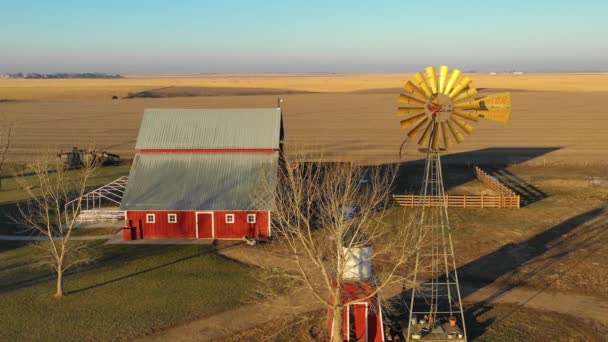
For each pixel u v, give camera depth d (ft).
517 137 334.03
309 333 98.37
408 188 207.00
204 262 134.72
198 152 166.20
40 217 168.76
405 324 99.60
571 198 193.06
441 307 108.88
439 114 92.12
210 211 152.25
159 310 107.65
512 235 152.97
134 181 159.53
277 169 160.76
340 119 437.58
